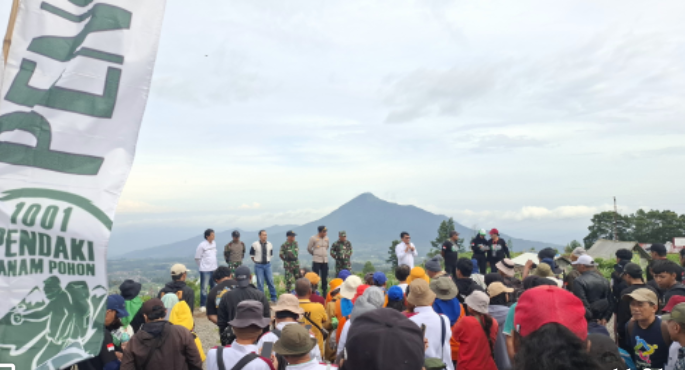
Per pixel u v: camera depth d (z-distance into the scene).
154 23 4.63
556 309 2.12
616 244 38.47
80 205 4.09
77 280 3.97
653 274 6.57
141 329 4.59
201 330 10.59
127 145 4.37
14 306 3.75
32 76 4.14
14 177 3.93
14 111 4.03
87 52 4.36
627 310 5.95
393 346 1.96
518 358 2.10
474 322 4.89
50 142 4.10
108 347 5.01
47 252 3.93
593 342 3.04
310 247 14.44
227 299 6.25
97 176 4.20
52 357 3.76
